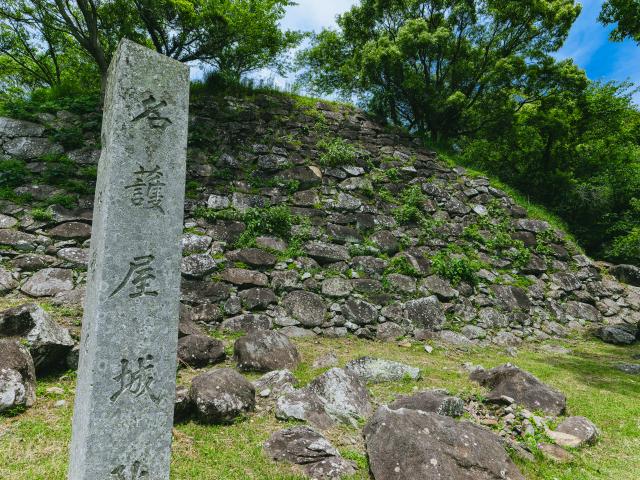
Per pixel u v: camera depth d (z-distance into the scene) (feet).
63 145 33.68
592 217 55.72
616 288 40.93
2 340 15.60
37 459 11.83
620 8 32.81
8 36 54.19
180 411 15.07
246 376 20.08
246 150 39.91
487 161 62.39
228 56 48.44
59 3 37.22
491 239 40.68
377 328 30.04
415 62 54.95
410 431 12.96
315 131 45.19
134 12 42.01
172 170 9.49
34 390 15.25
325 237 34.96
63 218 28.53
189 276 28.27
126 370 8.52
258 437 14.44
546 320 35.53
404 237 37.60
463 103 53.98
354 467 13.12
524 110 60.44
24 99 39.47
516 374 19.93
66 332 18.21
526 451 14.62
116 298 8.53
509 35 55.93
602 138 62.64
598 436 16.72
